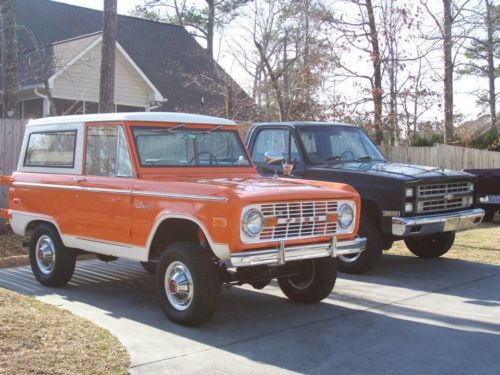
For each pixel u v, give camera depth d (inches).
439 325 239.1
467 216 337.4
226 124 287.4
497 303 273.6
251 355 201.9
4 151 427.2
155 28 1032.8
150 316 247.4
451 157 667.4
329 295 286.8
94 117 271.4
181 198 225.1
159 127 262.8
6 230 425.7
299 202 228.2
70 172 280.8
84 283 307.9
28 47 837.2
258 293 291.7
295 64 645.9
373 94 617.6
